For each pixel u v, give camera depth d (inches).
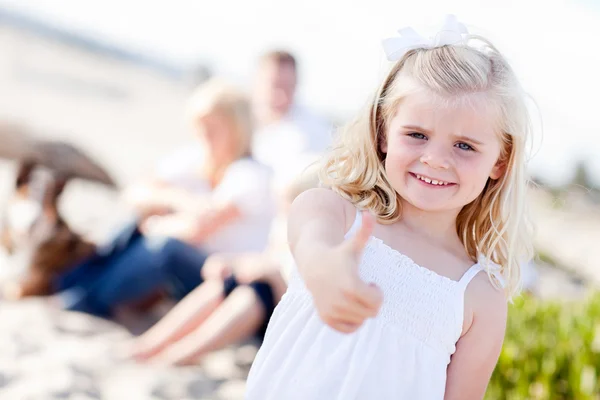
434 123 65.6
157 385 143.3
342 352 66.5
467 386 70.1
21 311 173.8
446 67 66.9
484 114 66.0
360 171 72.2
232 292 159.0
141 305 180.2
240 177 175.0
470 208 73.9
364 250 69.7
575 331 136.5
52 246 181.5
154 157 511.2
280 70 215.5
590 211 624.4
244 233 174.1
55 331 164.2
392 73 71.2
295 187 155.6
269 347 70.7
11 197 189.0
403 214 72.2
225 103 178.5
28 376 138.9
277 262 158.6
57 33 1381.6
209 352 153.3
